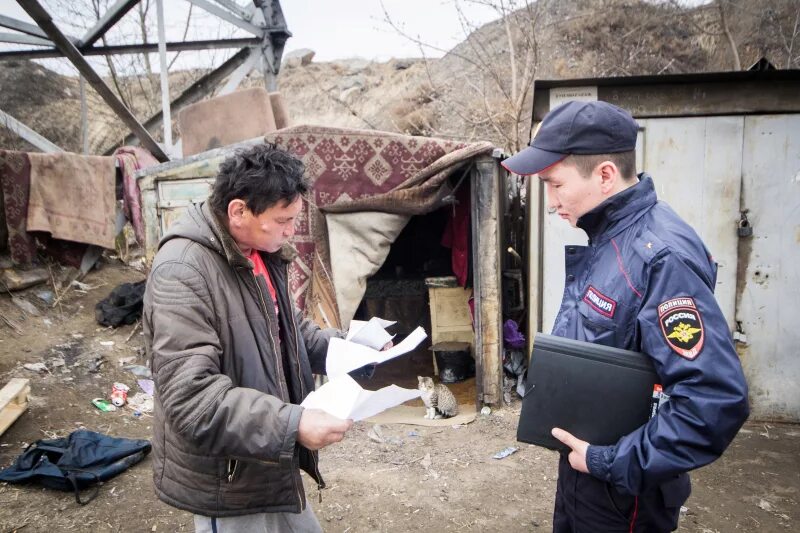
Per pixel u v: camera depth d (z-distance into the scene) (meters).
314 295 4.19
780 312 4.14
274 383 1.60
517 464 3.60
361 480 3.41
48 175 5.41
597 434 1.38
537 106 4.25
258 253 1.70
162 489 1.58
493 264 4.27
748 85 3.99
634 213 1.41
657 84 4.08
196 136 5.27
